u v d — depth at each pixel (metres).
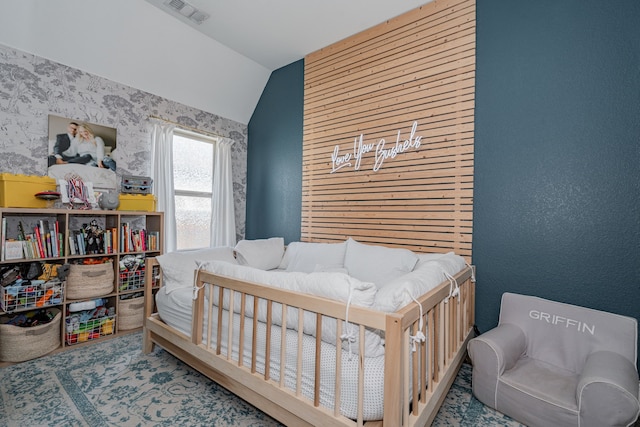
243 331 1.70
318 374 1.34
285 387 1.51
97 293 2.66
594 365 1.59
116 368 2.23
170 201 3.51
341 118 3.35
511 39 2.39
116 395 1.90
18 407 1.77
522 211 2.32
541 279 2.25
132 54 3.09
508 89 2.39
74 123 2.89
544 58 2.26
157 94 3.49
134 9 2.81
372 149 3.09
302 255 3.15
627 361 1.65
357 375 1.30
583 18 2.12
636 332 1.73
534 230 2.28
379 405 1.26
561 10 2.20
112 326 2.79
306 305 1.40
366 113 3.15
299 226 3.76
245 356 1.76
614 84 2.01
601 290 2.04
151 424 1.64
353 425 1.25
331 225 3.41
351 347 1.36
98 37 2.84
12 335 2.24
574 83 2.14
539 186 2.26
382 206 3.01
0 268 2.35
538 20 2.28
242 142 4.39
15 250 2.29
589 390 1.45
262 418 1.71
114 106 3.16
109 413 1.72
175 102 3.66
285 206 3.91
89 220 3.00
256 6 2.80
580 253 2.11
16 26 2.49
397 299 1.33
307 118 3.68
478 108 2.52
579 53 2.13
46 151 2.73
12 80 2.56
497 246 2.43
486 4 2.50
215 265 1.95
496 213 2.43
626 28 1.98
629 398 1.35
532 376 1.76
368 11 2.87
